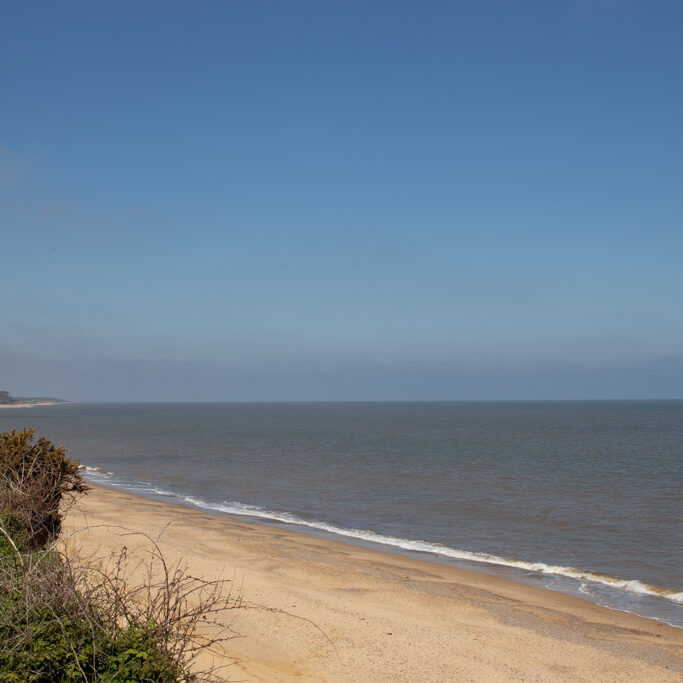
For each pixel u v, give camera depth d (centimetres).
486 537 1927
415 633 968
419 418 14312
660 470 3747
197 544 1570
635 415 15750
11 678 461
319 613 1041
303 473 3578
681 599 1297
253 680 716
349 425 10612
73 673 476
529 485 3072
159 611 561
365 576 1351
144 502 2395
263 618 985
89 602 530
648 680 841
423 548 1759
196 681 608
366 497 2700
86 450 5231
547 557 1680
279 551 1560
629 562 1633
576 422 11694
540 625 1073
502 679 810
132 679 497
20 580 523
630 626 1109
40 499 1012
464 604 1180
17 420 12975
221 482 3197
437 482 3175
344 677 785
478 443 6162
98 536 1491
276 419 13812
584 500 2619
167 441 6425
